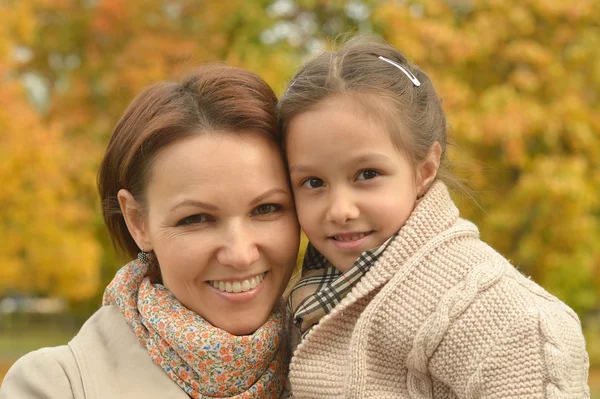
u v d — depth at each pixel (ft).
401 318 5.97
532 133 26.68
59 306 65.21
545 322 5.59
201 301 6.45
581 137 26.68
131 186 6.64
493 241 27.55
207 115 6.27
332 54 6.64
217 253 6.30
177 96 6.48
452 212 6.49
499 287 5.83
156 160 6.31
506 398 5.49
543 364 5.50
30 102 28.48
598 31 29.22
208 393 6.37
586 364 5.86
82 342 6.68
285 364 6.86
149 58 28.22
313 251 6.95
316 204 6.35
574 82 28.04
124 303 6.83
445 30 26.18
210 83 6.48
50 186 25.91
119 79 28.19
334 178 6.25
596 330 40.16
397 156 6.29
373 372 6.05
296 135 6.33
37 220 26.48
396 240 6.21
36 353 6.60
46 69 33.91
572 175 25.55
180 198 6.21
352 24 30.76
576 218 26.37
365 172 6.24
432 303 5.90
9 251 26.61
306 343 6.26
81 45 32.71
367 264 6.24
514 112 25.57
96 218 28.86
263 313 6.56
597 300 33.78
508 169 27.71
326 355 6.22
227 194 6.17
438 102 7.09
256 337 6.35
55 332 60.13
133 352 6.57
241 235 6.24
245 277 6.34
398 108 6.33
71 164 27.14
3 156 24.57
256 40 28.76
